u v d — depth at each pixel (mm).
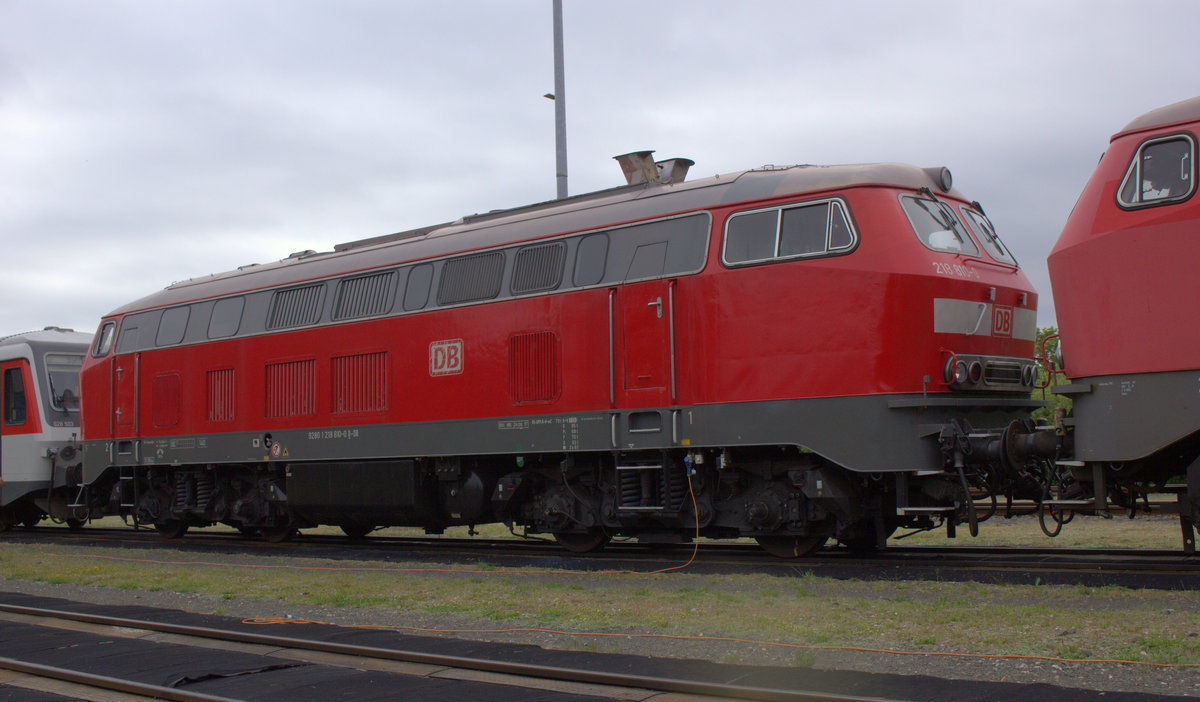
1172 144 8578
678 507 11930
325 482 15086
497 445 12992
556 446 12438
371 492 14492
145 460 17812
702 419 11242
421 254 14211
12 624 9359
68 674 7109
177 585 11461
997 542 13523
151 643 8227
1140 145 8742
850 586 9500
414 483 14062
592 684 6348
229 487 17281
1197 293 8273
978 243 11422
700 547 13625
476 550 14391
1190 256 8320
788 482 11383
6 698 6676
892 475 10719
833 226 10664
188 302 17469
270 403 15875
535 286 12820
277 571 12562
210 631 8391
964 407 10570
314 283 15523
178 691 6434
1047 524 15648
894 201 10656
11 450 20469
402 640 7898
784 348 10727
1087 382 8914
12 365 20641
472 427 13258
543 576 11250
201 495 17312
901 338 10172
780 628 7707
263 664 7230
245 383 16234
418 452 13852
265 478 16453
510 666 6695
